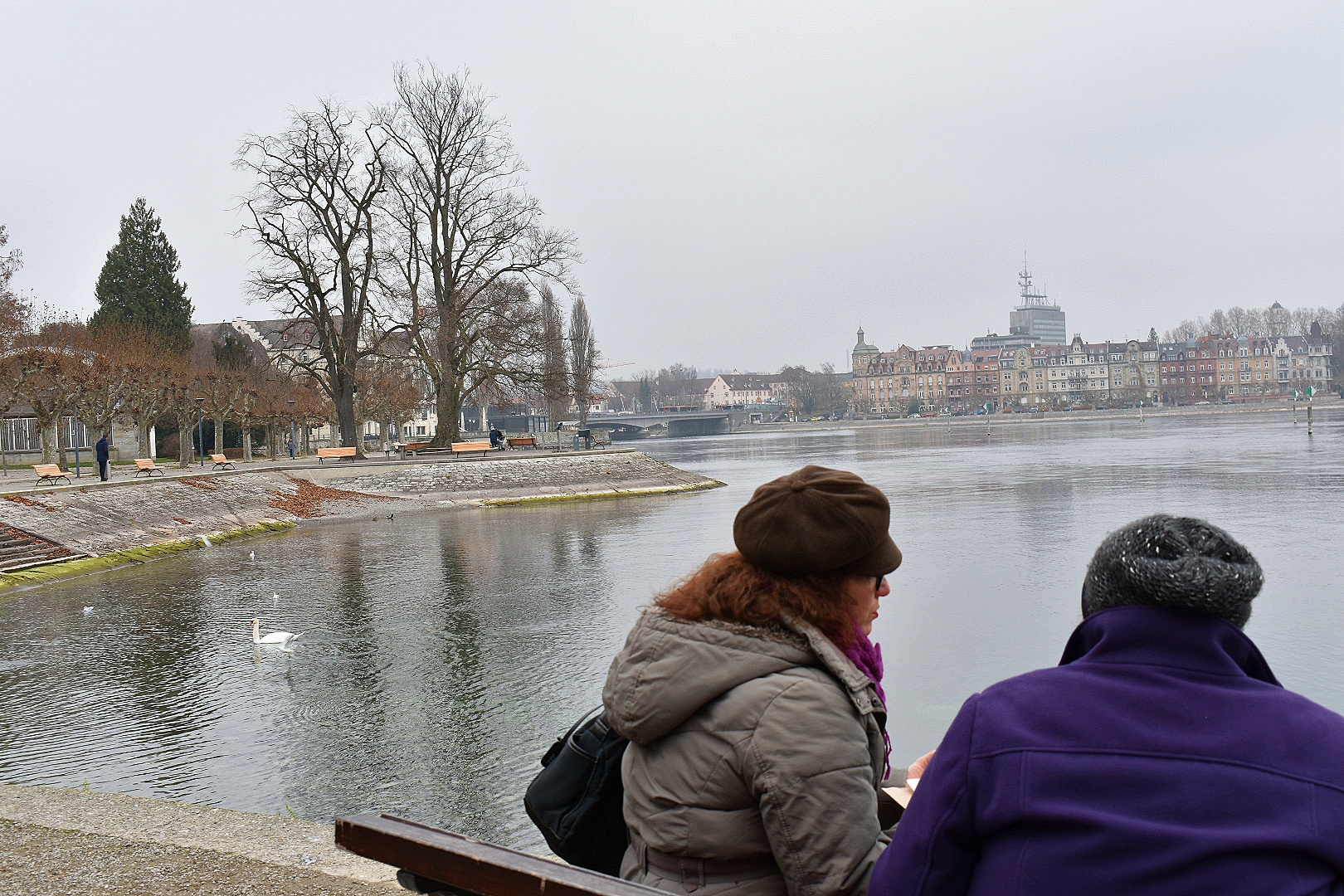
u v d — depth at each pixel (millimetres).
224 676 19000
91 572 31922
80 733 15734
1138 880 2098
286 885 6301
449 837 3195
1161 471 61125
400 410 92125
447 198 59906
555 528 43281
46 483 42344
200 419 66062
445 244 60500
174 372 61562
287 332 61062
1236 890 2045
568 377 62500
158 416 62438
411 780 13688
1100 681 2336
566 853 3500
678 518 46281
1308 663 18625
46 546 32500
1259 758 2158
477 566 32438
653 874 3008
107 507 37844
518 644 21344
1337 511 38375
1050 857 2191
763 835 2842
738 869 2898
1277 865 2066
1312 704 2275
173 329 84312
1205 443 92625
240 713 16656
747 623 2938
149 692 18016
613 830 3475
